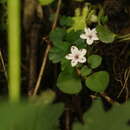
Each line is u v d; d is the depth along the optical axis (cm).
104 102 32
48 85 32
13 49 10
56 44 31
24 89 32
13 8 10
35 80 32
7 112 8
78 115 32
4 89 32
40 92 32
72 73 30
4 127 8
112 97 32
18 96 10
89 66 30
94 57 30
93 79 30
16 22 10
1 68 32
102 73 30
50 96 15
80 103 32
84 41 32
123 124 12
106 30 31
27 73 32
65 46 31
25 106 9
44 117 10
